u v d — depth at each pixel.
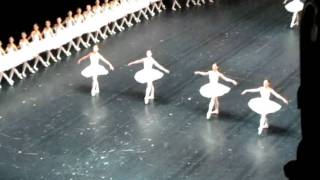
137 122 21.06
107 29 31.52
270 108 19.47
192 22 33.19
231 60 27.19
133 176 17.17
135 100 23.08
